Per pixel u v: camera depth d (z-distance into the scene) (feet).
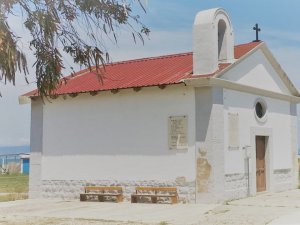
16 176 143.64
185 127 55.11
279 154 67.97
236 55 60.13
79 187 63.00
